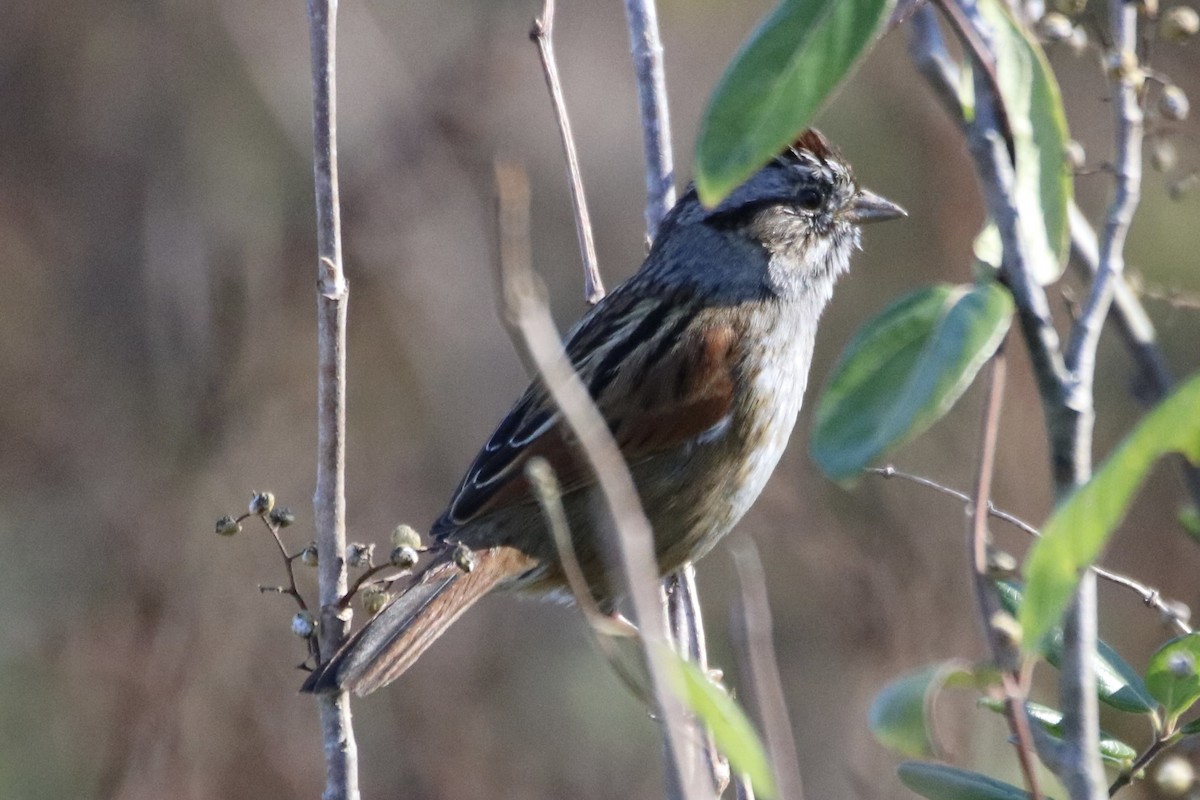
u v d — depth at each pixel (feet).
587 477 25.30
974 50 14.75
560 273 49.73
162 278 47.83
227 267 47.60
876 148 43.11
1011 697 13.62
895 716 14.03
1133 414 40.96
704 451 26.58
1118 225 15.67
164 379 46.47
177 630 40.83
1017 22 15.12
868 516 37.68
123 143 51.08
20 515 44.55
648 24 25.34
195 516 43.39
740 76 13.69
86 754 39.91
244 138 50.34
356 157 47.26
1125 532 37.35
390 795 41.65
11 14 52.75
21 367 47.83
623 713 43.62
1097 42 18.86
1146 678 17.33
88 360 47.96
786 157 27.50
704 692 14.17
